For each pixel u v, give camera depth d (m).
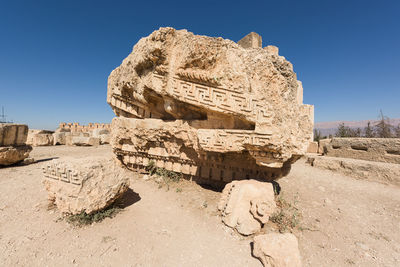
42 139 14.08
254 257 2.96
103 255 2.80
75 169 3.52
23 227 3.31
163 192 5.31
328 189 6.08
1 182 5.46
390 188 6.30
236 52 4.10
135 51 5.29
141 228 3.52
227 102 4.04
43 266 2.54
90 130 24.52
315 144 12.83
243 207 3.81
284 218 4.04
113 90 6.76
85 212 3.50
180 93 4.43
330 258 3.02
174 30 4.37
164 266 2.70
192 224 3.82
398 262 2.96
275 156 3.93
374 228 3.90
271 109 3.80
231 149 4.24
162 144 6.22
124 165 7.29
